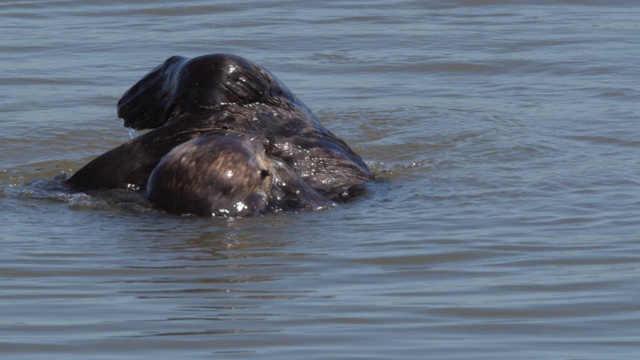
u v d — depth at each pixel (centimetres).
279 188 3119
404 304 2338
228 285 2456
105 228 2925
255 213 3005
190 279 2498
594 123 4047
